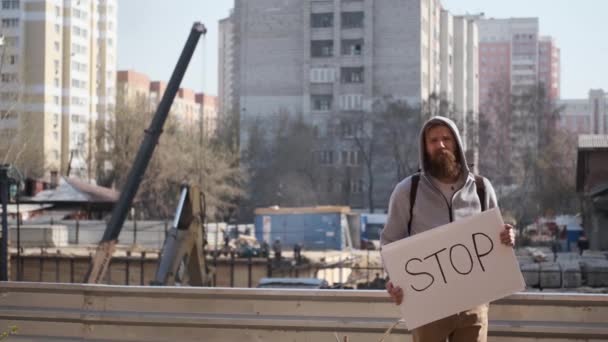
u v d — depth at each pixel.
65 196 62.72
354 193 112.62
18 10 114.12
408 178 5.92
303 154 107.56
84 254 48.00
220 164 83.25
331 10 122.69
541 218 93.25
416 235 5.75
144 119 79.94
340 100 122.19
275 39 124.25
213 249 52.72
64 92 118.69
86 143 102.06
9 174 28.56
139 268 44.66
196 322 8.10
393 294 5.75
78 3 111.31
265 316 7.98
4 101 54.06
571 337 7.31
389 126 108.88
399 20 122.06
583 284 33.59
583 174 63.59
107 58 129.38
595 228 55.78
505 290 5.68
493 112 126.50
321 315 7.85
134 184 33.38
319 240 66.75
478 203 5.86
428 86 127.81
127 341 8.27
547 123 112.56
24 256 45.00
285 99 123.69
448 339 5.98
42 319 8.50
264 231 67.50
